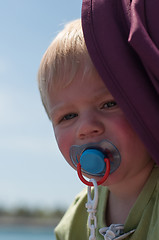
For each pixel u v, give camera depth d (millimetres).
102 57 1072
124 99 1047
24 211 24766
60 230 1412
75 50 1154
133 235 1137
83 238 1358
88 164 1100
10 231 23359
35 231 23562
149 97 1029
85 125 1094
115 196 1250
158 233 1051
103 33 1082
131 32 1039
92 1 1127
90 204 1136
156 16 1060
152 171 1163
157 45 1036
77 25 1253
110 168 1102
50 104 1204
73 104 1140
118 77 1053
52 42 1232
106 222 1255
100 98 1102
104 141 1090
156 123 1018
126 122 1082
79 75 1131
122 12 1098
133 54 1061
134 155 1095
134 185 1170
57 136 1194
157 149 1023
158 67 1002
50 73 1188
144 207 1145
